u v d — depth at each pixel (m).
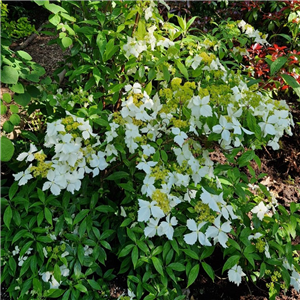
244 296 0.86
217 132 0.66
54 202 0.76
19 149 0.95
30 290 0.75
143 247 0.73
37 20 2.34
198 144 0.76
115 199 0.91
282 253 0.77
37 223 0.75
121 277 0.85
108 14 0.90
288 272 0.80
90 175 0.88
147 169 0.71
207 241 0.69
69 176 0.71
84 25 0.89
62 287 0.80
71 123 0.71
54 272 0.70
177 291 0.79
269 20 1.62
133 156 0.78
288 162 1.30
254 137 0.73
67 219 0.75
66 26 0.78
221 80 0.82
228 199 0.81
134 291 0.75
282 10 1.58
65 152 0.68
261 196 0.85
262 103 0.72
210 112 0.67
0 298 0.79
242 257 0.79
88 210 0.76
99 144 0.77
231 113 0.67
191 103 0.68
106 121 0.75
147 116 0.72
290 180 1.25
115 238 0.89
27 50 1.85
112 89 0.79
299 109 1.50
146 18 0.80
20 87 0.76
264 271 0.74
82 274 0.75
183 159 0.73
